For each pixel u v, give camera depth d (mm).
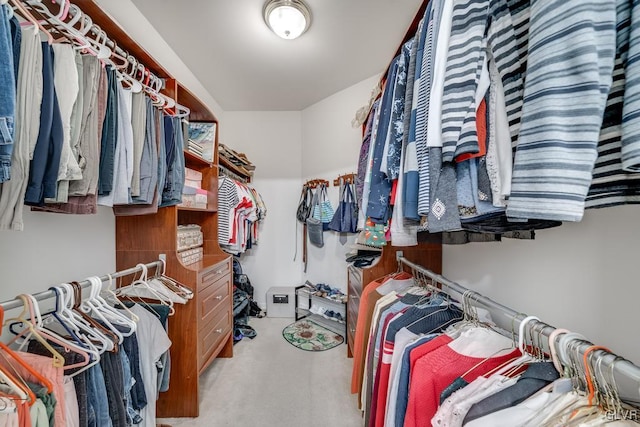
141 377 1088
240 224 2691
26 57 749
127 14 1741
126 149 1139
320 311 2859
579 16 406
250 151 3447
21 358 706
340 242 2926
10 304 751
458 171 667
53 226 1238
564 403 503
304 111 3365
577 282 760
